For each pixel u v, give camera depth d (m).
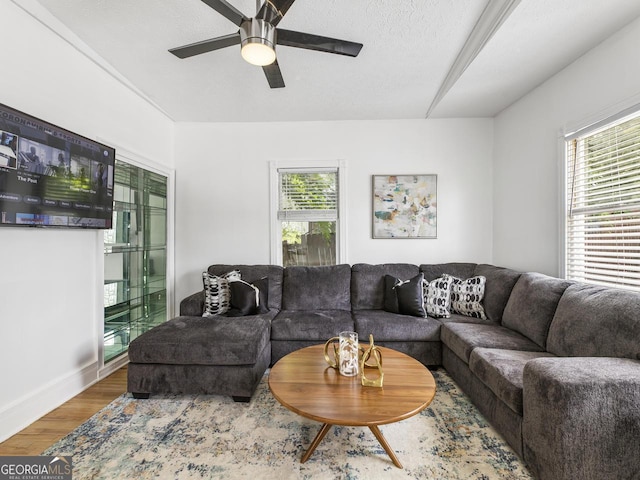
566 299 1.89
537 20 1.79
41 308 1.90
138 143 2.91
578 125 2.22
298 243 3.64
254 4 1.78
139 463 1.46
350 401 1.35
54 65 1.99
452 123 3.46
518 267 2.98
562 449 1.19
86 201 2.14
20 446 1.59
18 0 1.72
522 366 1.65
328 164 3.53
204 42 1.66
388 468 1.41
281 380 1.56
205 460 1.48
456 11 1.83
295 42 1.68
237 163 3.56
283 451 1.54
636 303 1.49
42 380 1.90
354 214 3.53
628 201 1.93
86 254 2.26
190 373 2.04
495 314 2.52
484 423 1.76
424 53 2.27
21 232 1.78
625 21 1.82
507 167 3.15
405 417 1.24
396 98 3.00
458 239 3.47
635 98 1.80
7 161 1.60
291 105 3.15
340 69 2.47
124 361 2.69
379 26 1.96
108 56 2.31
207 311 2.71
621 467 1.18
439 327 2.49
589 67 2.12
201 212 3.57
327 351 1.85
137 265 2.95
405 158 3.50
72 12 1.86
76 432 1.70
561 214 2.41
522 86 2.67
